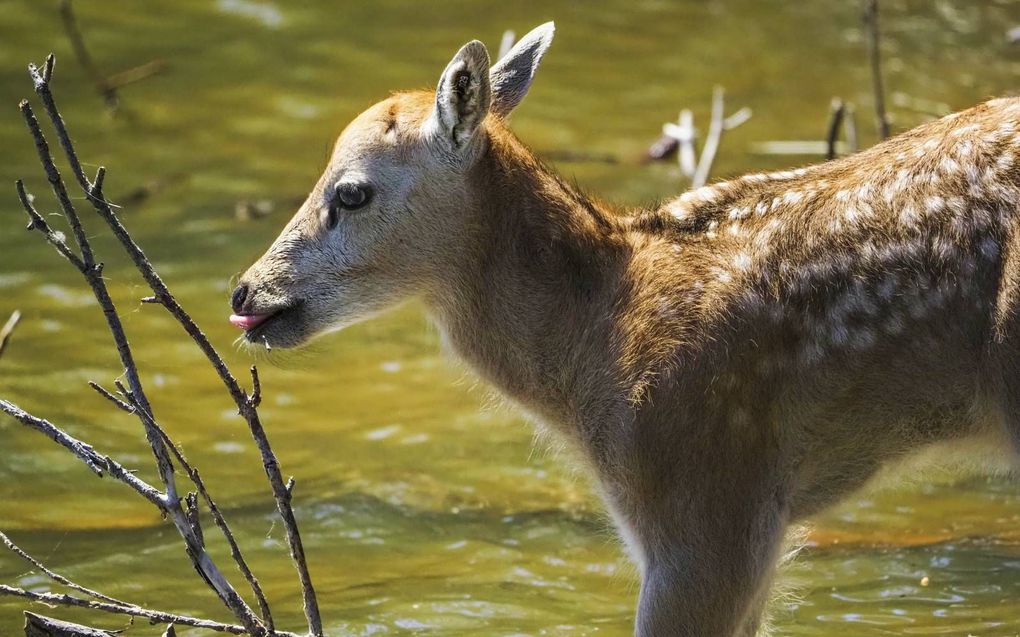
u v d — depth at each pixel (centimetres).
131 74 2147
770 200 996
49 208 1842
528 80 1108
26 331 1585
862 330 951
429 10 2462
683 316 970
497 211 1040
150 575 1188
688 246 1002
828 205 972
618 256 1020
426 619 1136
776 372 960
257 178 1947
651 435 966
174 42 2323
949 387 949
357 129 1055
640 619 966
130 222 1830
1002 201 929
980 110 976
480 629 1123
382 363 1593
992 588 1173
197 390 1504
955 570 1204
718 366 955
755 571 963
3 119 2069
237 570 1206
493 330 1048
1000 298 923
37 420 903
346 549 1247
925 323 944
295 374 1562
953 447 973
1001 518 1290
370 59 2278
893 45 2331
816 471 983
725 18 2456
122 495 1317
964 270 935
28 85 2166
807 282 959
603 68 2272
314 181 1939
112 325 917
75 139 2034
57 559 1205
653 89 2202
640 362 976
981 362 937
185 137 2053
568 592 1181
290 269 1055
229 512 1292
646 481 970
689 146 1905
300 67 2252
